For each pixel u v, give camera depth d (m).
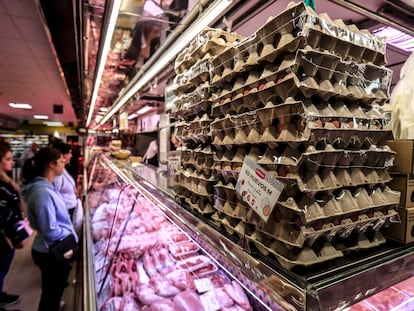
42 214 2.40
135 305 1.23
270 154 0.59
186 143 1.06
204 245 0.89
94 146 9.25
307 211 0.52
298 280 0.48
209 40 0.87
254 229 0.64
